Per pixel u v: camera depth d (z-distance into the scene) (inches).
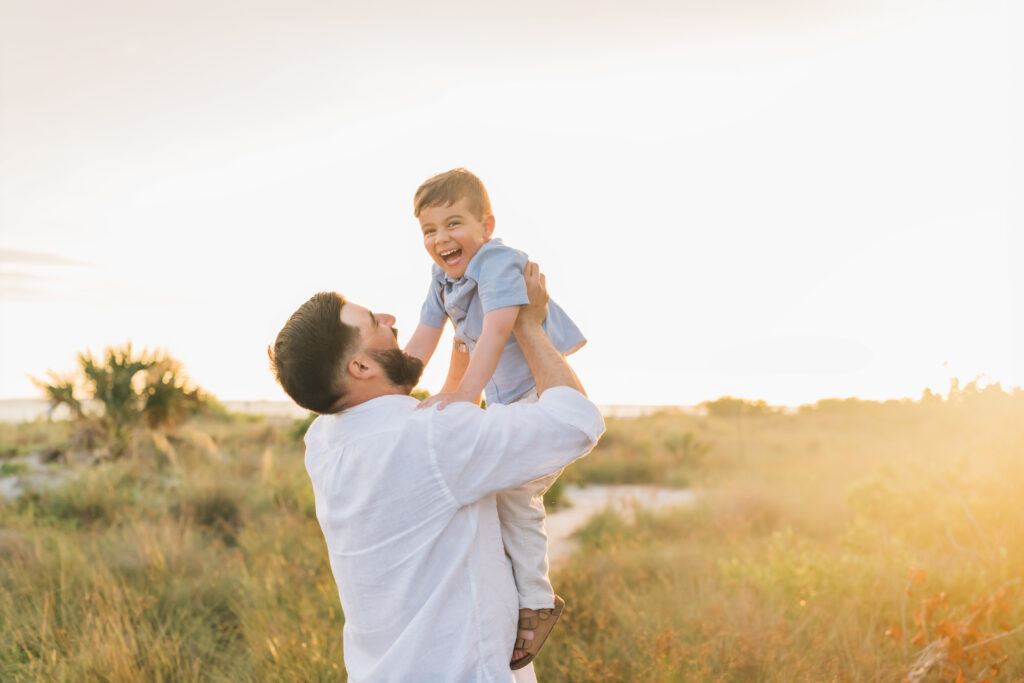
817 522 343.0
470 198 82.5
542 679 165.5
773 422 1269.7
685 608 200.2
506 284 76.1
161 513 330.3
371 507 68.3
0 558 240.2
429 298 91.4
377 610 69.4
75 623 189.5
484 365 73.8
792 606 198.2
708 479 535.5
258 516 339.6
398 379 74.2
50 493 353.4
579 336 89.7
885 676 152.5
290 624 195.6
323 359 70.1
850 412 1277.1
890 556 230.4
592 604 209.8
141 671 168.6
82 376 497.7
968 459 247.9
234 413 1051.9
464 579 68.7
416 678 66.6
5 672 165.9
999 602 142.1
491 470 68.1
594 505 436.5
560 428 69.4
